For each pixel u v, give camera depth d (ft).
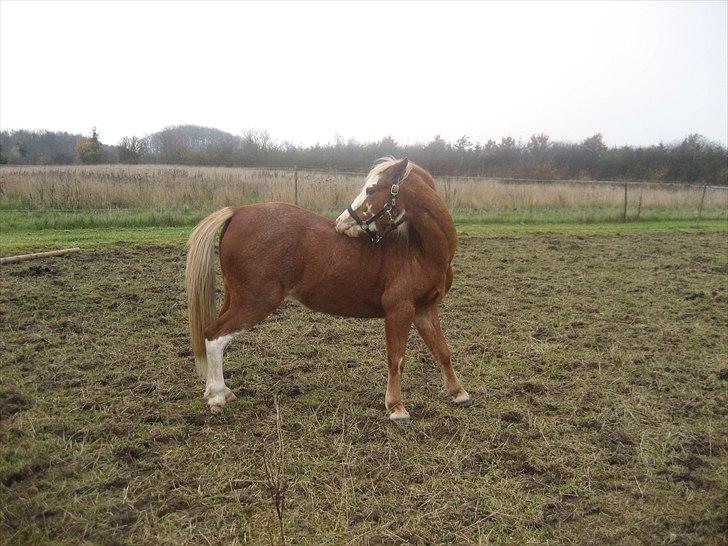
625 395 15.79
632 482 11.69
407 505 10.62
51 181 45.29
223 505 10.44
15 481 10.93
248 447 12.41
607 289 27.37
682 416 14.67
